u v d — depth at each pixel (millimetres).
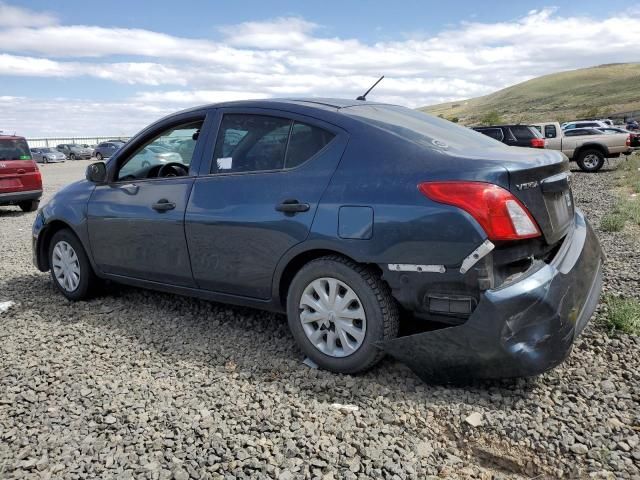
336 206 3225
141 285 4523
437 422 2850
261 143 3746
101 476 2479
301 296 3459
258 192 3602
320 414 2939
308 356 3518
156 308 4750
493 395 3047
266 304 3729
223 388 3264
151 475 2473
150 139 4473
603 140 19328
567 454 2555
